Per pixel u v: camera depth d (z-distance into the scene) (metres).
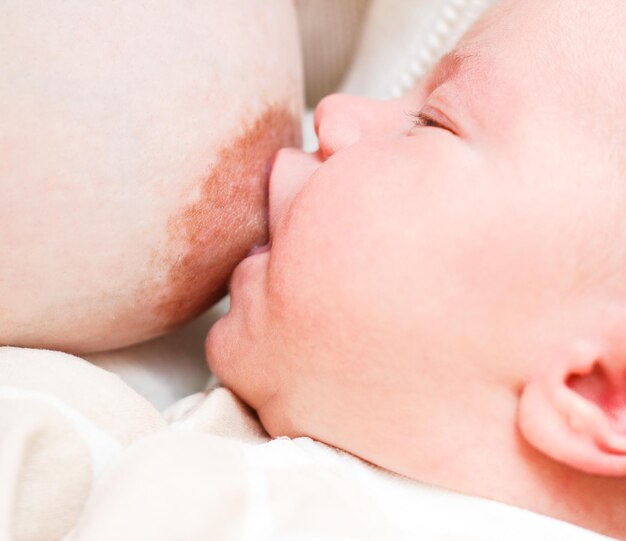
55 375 0.43
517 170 0.43
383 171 0.46
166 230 0.46
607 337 0.43
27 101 0.39
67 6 0.40
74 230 0.42
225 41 0.48
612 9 0.47
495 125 0.45
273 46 0.54
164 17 0.44
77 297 0.45
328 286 0.45
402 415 0.45
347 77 0.82
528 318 0.43
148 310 0.49
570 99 0.44
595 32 0.46
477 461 0.45
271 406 0.51
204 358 0.60
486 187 0.44
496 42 0.49
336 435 0.47
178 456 0.40
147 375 0.55
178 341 0.59
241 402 0.53
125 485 0.38
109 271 0.45
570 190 0.43
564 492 0.45
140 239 0.45
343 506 0.42
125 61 0.42
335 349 0.46
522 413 0.44
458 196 0.44
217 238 0.50
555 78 0.45
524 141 0.44
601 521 0.46
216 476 0.40
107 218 0.43
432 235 0.44
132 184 0.44
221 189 0.49
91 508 0.38
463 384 0.44
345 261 0.45
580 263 0.43
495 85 0.47
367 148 0.48
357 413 0.46
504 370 0.44
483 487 0.45
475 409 0.44
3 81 0.39
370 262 0.45
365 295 0.44
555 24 0.47
